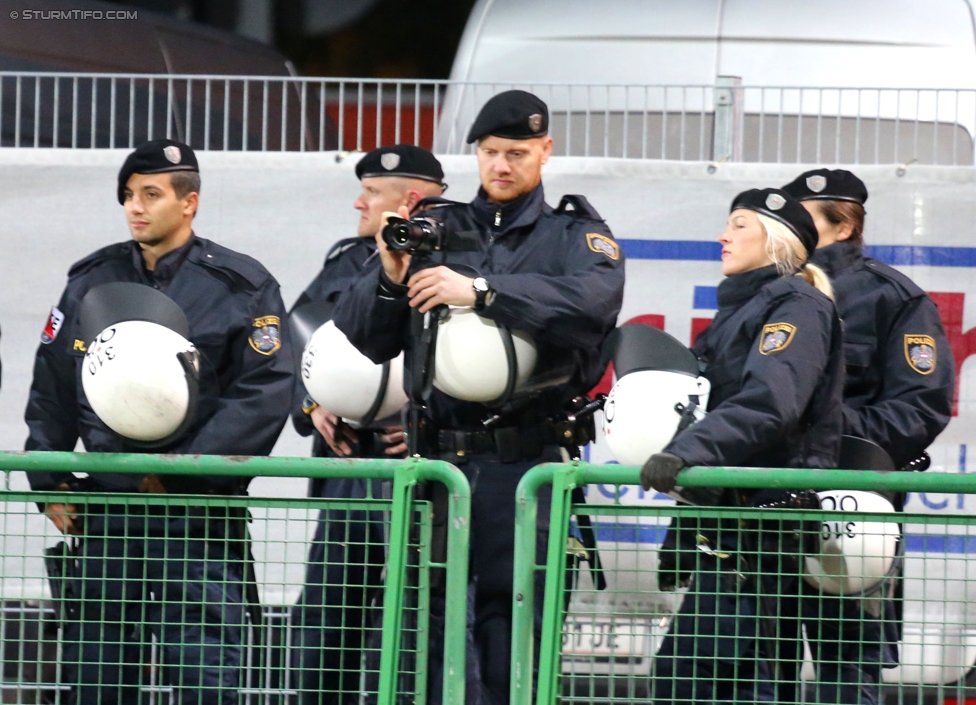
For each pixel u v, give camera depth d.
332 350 16.16
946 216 19.31
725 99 19.86
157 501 13.26
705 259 19.53
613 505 12.99
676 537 13.30
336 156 19.88
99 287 14.48
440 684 14.21
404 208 17.80
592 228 15.09
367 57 55.03
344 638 14.43
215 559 14.55
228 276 15.94
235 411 15.49
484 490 14.63
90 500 13.29
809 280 14.72
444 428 14.83
